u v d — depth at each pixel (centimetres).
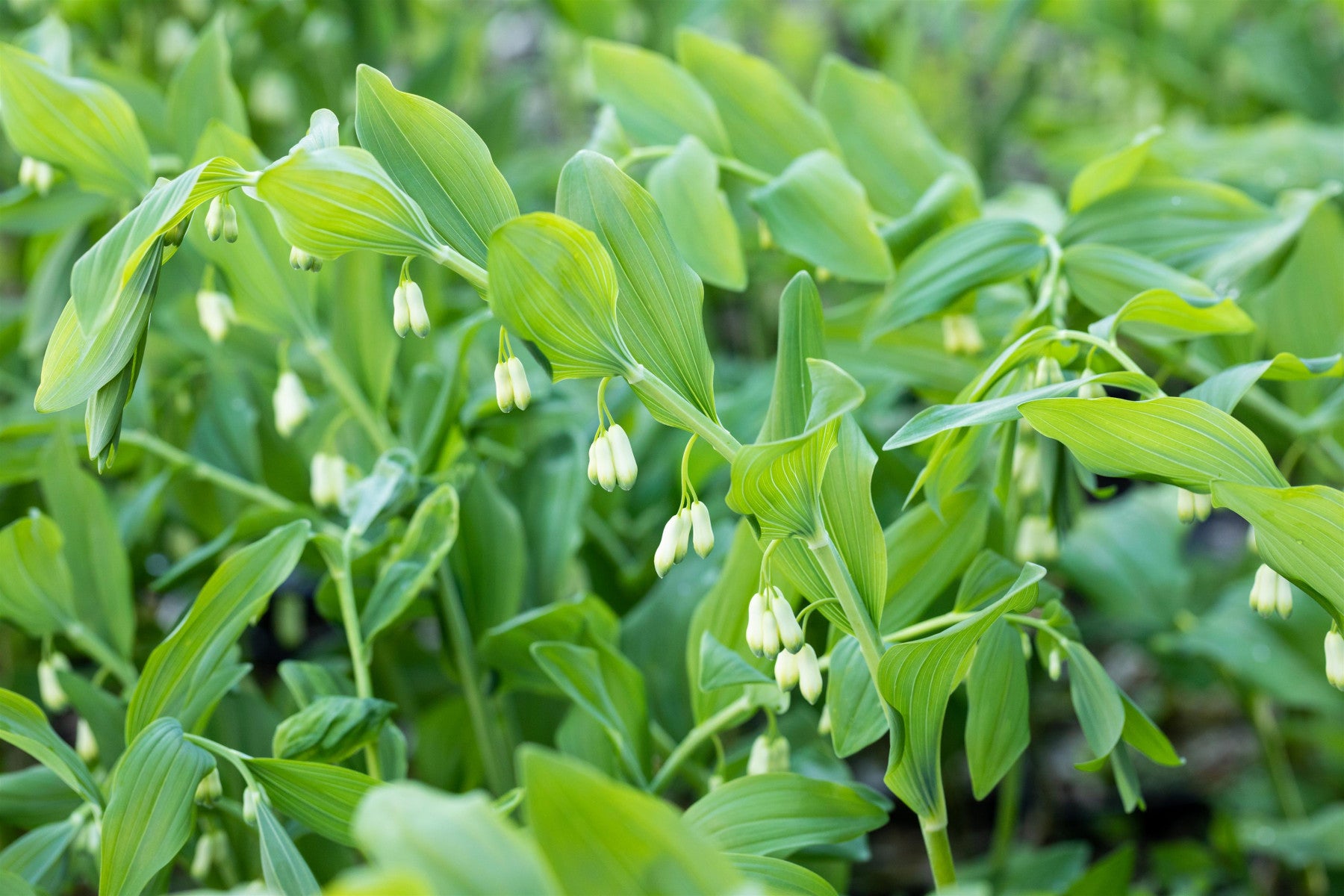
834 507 88
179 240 86
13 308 146
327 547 96
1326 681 114
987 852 146
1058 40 217
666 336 87
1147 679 173
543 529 106
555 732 108
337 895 73
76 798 98
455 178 87
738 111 106
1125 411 85
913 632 92
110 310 83
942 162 106
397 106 87
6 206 110
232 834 100
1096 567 129
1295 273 108
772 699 94
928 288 98
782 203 100
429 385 105
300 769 89
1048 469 95
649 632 104
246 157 98
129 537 105
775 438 88
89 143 99
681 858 76
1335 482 111
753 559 95
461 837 75
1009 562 92
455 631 101
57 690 101
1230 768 156
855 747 91
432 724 107
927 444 93
